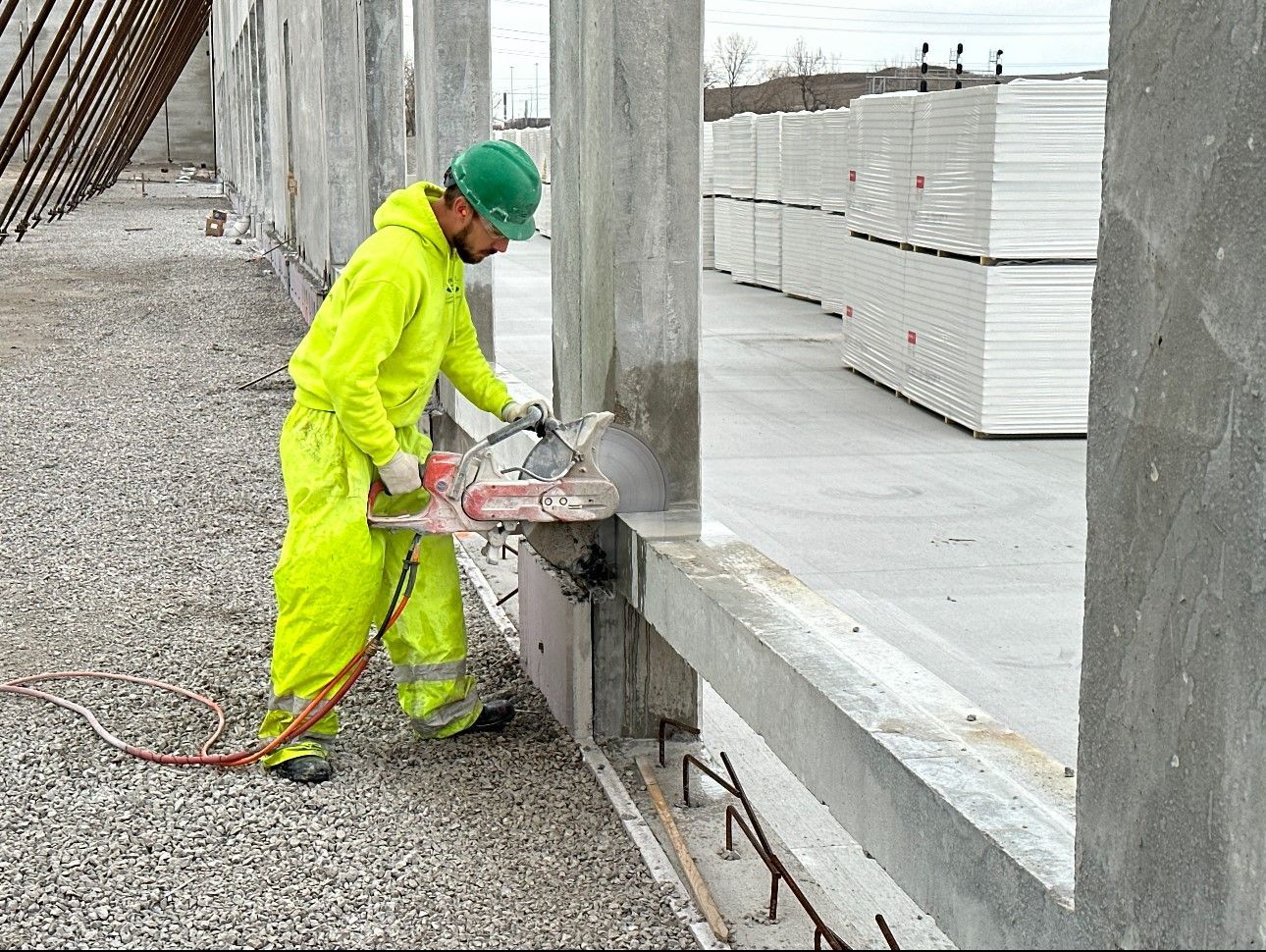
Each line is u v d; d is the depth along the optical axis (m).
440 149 5.81
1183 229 1.57
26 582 5.58
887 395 8.98
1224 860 1.55
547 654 4.28
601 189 3.73
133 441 8.29
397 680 3.99
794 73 43.31
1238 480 1.50
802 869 3.31
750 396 8.98
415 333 3.63
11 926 3.00
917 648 4.47
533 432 4.26
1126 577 1.73
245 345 12.10
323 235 11.96
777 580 3.18
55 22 39.41
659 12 3.54
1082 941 1.83
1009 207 7.07
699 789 3.74
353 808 3.60
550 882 3.21
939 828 2.14
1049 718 3.92
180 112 45.69
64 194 24.92
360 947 2.93
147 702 4.33
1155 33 1.60
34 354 11.61
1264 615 1.47
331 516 3.65
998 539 5.68
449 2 5.72
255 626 5.05
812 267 13.45
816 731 2.57
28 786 3.72
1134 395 1.69
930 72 27.25
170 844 3.40
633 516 3.73
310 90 13.02
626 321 3.69
